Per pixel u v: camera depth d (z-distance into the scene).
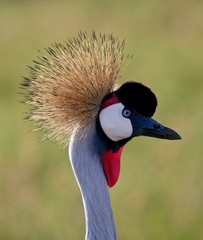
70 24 33.44
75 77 9.88
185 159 18.12
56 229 16.38
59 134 10.01
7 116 22.17
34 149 19.31
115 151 10.06
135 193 16.67
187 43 30.41
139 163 18.17
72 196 17.09
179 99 23.89
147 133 9.98
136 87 9.84
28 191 17.64
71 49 10.02
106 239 9.94
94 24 33.25
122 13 35.38
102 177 9.98
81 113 9.88
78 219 16.50
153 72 26.39
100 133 9.95
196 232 15.96
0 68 28.39
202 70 27.38
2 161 18.89
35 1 39.97
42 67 9.92
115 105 9.88
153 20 33.59
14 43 31.50
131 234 16.00
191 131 19.17
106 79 9.91
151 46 29.98
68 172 18.28
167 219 16.16
